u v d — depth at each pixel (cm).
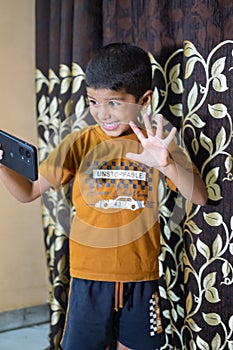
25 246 229
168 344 177
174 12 162
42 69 209
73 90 185
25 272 230
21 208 226
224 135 151
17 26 216
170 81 165
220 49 149
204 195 147
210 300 159
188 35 153
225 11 148
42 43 208
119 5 174
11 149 136
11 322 228
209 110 152
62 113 193
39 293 235
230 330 158
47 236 213
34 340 218
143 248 145
